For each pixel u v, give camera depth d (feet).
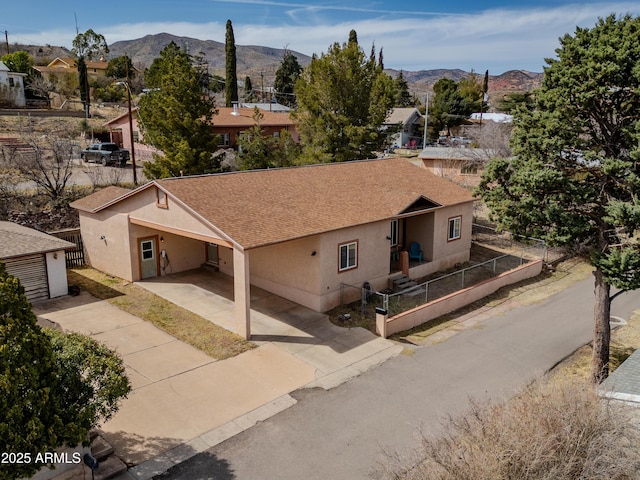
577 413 33.24
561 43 50.29
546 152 51.21
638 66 43.47
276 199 70.13
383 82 116.67
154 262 78.64
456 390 49.29
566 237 49.37
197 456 38.60
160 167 99.30
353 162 92.38
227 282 77.36
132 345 56.13
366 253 71.72
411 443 40.60
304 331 61.00
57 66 320.70
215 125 155.94
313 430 42.24
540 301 75.46
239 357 54.24
